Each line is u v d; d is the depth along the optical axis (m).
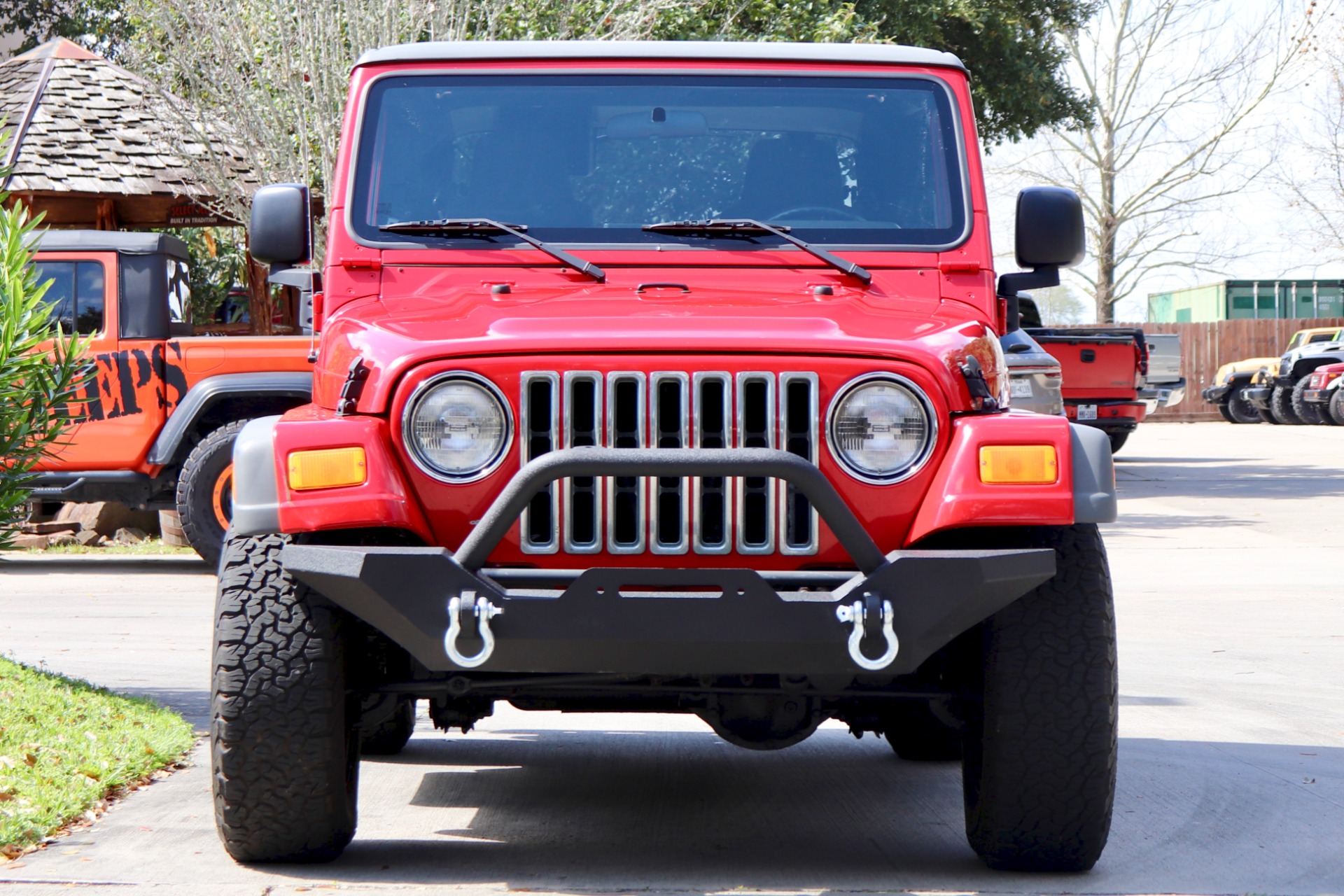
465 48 6.31
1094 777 5.01
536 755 7.56
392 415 4.88
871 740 8.09
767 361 4.88
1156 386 32.19
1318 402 42.00
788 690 5.07
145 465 14.51
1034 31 32.50
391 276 5.93
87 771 6.43
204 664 9.57
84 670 9.30
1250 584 14.18
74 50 21.16
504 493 4.64
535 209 6.05
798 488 4.64
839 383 4.88
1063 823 5.08
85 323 14.42
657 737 8.06
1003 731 5.01
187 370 14.45
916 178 6.16
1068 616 5.01
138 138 19.91
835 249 5.99
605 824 6.11
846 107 6.25
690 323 5.04
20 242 8.09
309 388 14.39
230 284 29.12
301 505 4.76
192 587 13.81
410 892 5.00
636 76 6.26
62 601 12.80
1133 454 32.94
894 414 4.89
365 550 4.67
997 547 5.04
